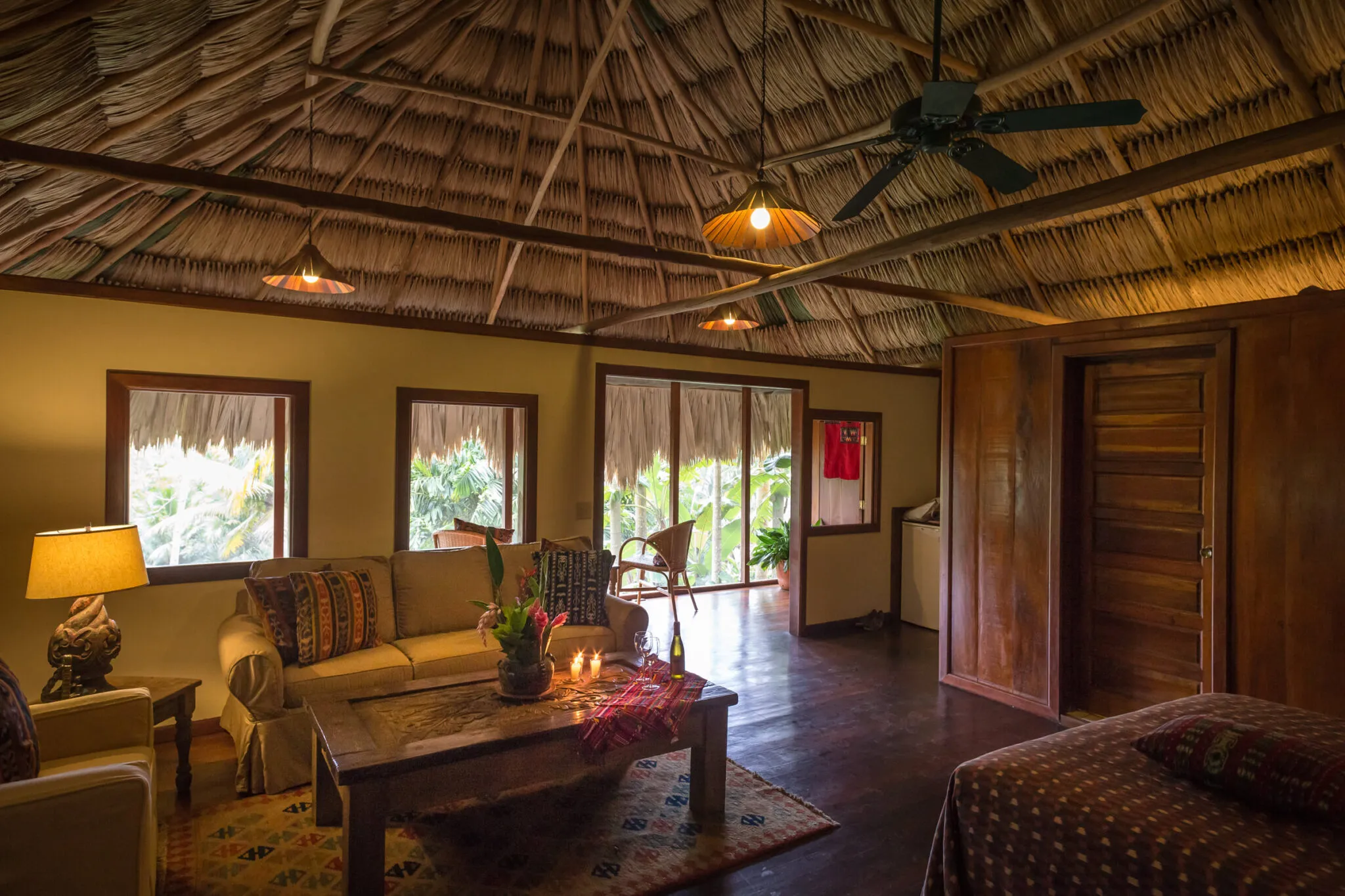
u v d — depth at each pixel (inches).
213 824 109.6
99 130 111.6
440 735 95.6
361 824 87.5
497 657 140.6
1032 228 173.0
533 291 200.4
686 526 235.6
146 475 232.2
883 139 97.4
